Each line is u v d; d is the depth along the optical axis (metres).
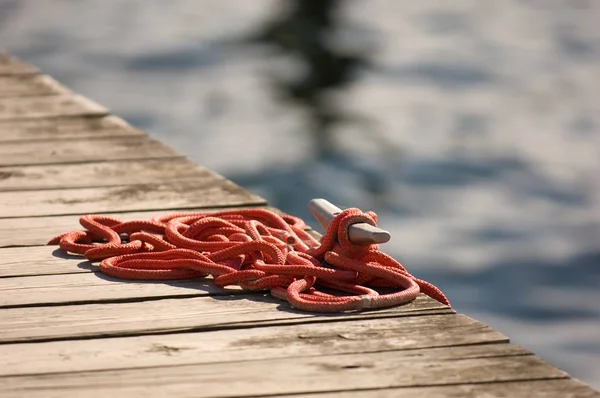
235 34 56.72
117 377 6.58
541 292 25.81
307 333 7.25
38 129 14.41
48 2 68.06
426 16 62.97
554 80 46.41
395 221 30.62
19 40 56.28
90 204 10.93
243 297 8.02
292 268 7.96
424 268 27.19
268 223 9.77
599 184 33.22
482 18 62.09
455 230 29.86
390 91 45.59
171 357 6.88
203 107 42.41
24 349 7.04
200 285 8.30
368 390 6.36
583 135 38.44
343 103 43.38
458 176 34.44
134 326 7.41
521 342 23.27
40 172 12.21
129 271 8.41
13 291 8.16
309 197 32.47
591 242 28.84
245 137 38.34
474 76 47.78
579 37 55.66
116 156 12.99
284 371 6.64
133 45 54.25
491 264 27.50
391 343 7.05
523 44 54.38
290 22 59.19
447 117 41.00
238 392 6.35
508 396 6.25
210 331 7.34
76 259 9.01
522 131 38.94
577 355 22.78
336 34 57.22
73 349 7.03
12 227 10.07
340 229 8.15
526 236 29.31
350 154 36.59
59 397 6.29
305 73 48.84
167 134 38.53
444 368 6.65
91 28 59.06
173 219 9.40
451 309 7.67
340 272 8.02
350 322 7.45
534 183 33.47
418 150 37.03
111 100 43.38
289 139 38.31
